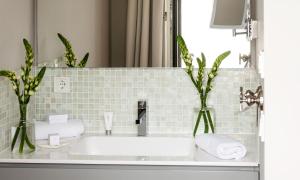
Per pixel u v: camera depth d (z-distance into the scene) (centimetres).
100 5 230
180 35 227
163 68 227
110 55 229
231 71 225
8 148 194
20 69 212
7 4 194
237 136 219
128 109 229
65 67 230
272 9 117
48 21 230
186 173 168
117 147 214
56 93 230
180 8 227
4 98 191
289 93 117
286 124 117
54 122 212
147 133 227
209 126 215
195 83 220
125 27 230
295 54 116
